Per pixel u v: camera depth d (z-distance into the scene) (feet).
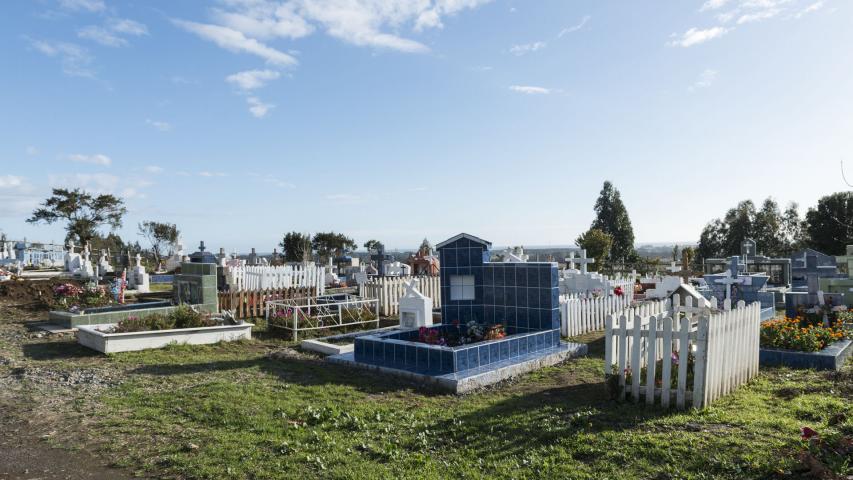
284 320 48.67
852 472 14.90
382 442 19.01
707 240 187.73
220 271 71.72
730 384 24.76
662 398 22.17
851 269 49.44
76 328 42.52
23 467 17.28
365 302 55.93
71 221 197.77
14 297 65.36
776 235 171.94
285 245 165.99
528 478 15.81
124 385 27.43
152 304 56.65
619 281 65.72
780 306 67.82
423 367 30.07
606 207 198.18
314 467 16.83
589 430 19.56
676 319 30.42
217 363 33.58
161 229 200.75
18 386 27.27
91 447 18.86
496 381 29.04
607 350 24.26
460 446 18.63
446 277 41.47
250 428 20.51
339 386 27.48
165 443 19.12
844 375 28.19
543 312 37.22
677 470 15.84
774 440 17.85
